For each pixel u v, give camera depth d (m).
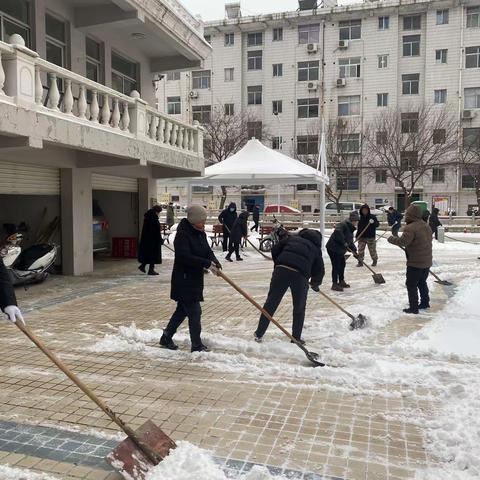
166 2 11.82
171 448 3.16
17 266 9.34
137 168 13.71
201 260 5.06
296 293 5.61
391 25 39.84
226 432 3.58
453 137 37.22
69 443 3.40
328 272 11.98
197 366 4.95
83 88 8.72
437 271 11.95
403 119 38.31
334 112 41.53
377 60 40.38
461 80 38.59
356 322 6.38
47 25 10.03
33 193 9.88
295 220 31.22
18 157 8.96
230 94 43.88
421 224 7.17
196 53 14.09
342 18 40.78
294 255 5.63
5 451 3.29
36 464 3.13
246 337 5.95
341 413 3.90
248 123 41.66
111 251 14.81
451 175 38.62
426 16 39.19
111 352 5.39
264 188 44.12
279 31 42.69
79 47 10.88
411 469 3.10
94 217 14.04
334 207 36.88
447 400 4.12
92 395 3.18
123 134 9.77
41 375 4.68
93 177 12.10
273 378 4.63
